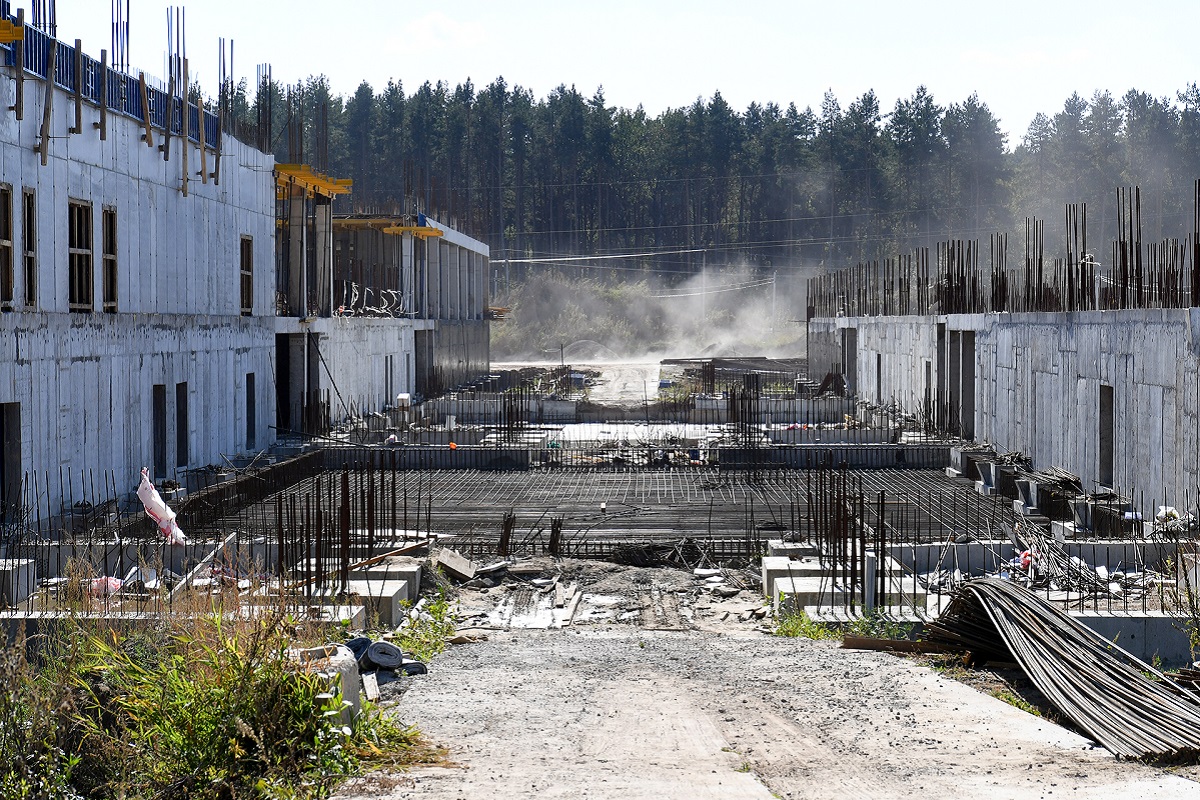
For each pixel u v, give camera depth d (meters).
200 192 37.44
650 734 13.14
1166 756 12.09
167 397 34.34
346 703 12.59
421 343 67.50
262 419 43.22
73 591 16.53
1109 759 12.09
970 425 46.50
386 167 141.00
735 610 23.70
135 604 16.70
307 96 142.38
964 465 39.31
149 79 33.91
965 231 123.00
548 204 139.75
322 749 11.81
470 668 17.19
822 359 76.94
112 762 11.98
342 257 64.56
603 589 25.30
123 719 12.45
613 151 139.88
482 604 24.14
